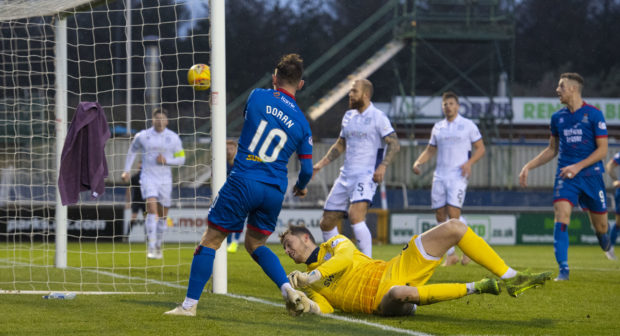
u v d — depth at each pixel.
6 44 42.97
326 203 13.52
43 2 13.02
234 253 21.08
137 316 8.15
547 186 46.97
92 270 14.74
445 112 16.73
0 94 36.03
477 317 8.48
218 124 10.41
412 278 8.05
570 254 23.72
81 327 7.37
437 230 8.00
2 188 28.45
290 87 8.27
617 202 19.73
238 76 63.47
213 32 10.49
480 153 16.67
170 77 56.50
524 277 7.95
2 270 14.56
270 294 10.70
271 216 8.15
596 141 13.17
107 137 10.05
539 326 7.87
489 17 50.47
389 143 12.97
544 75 68.44
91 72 51.62
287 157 8.12
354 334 7.04
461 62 62.19
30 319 7.92
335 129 54.59
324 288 8.49
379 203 35.97
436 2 49.88
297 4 65.81
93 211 28.88
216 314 8.40
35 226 28.69
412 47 47.84
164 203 18.78
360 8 65.81
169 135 18.47
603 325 8.00
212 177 10.44
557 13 68.50
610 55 68.19
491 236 31.11
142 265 16.50
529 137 51.53
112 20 53.19
